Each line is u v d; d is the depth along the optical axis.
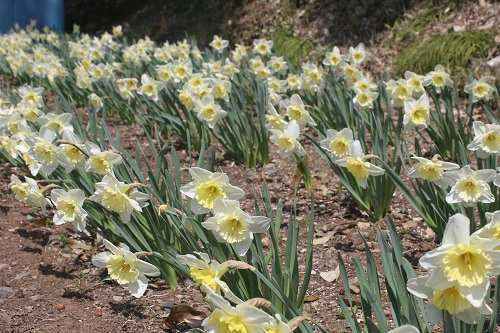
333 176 2.52
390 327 1.61
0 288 1.83
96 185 1.59
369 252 1.41
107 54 4.40
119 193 1.57
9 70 4.80
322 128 2.76
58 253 2.02
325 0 5.36
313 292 1.78
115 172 1.86
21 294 1.80
